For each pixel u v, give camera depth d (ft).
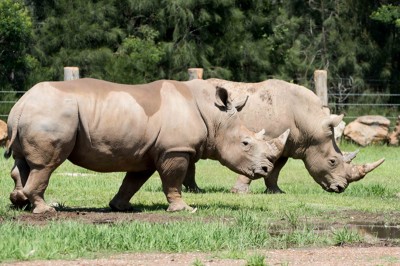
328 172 152.87
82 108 115.34
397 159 233.14
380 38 355.97
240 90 154.71
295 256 90.68
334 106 330.13
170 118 119.44
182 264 84.02
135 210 125.08
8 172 172.35
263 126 152.46
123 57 304.71
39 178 114.83
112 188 151.94
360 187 162.71
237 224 109.50
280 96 153.69
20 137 114.42
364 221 123.24
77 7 316.19
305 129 152.87
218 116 122.83
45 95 114.42
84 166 118.73
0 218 110.63
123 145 117.29
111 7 318.86
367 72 354.95
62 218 112.16
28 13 313.53
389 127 294.66
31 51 308.40
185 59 313.12
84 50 309.22
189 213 120.37
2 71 293.02
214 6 319.47
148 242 93.97
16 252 86.07
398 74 357.61
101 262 84.23
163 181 121.80
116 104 116.98
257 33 338.75
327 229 113.70
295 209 130.72
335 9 356.59
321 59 353.10
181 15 313.94
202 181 175.42
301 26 366.84
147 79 309.42
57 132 113.70
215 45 326.85
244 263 85.15
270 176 156.87
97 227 98.12
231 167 124.06
